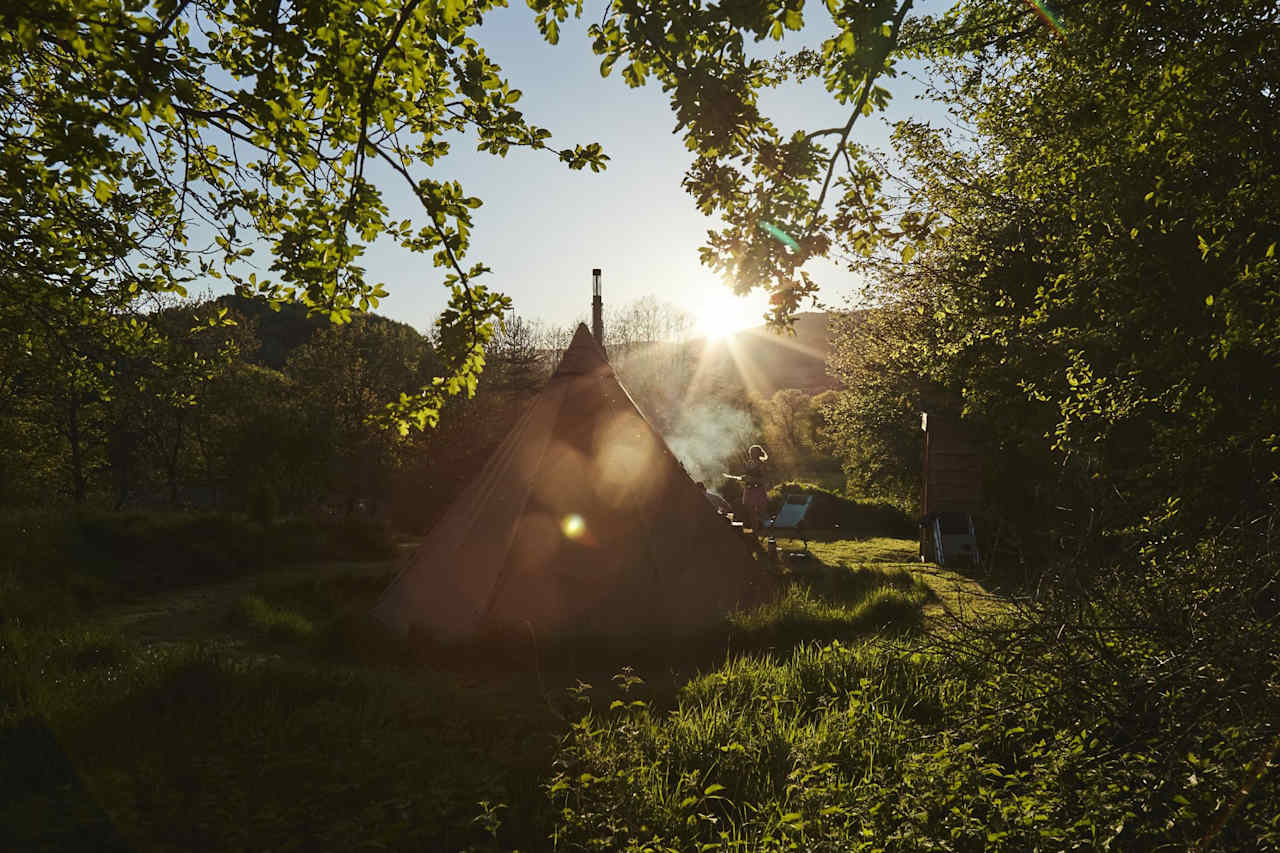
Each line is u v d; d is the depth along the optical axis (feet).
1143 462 27.91
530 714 21.95
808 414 156.76
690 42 11.98
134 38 12.36
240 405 124.47
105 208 23.03
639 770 15.53
